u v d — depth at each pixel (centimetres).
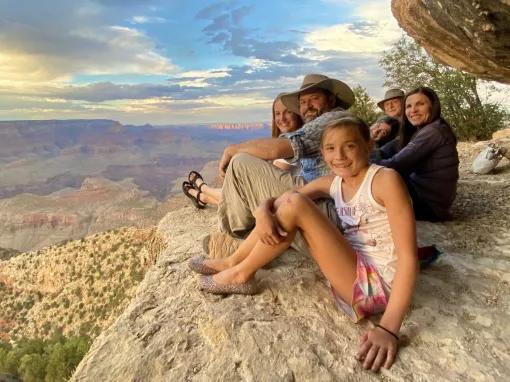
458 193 269
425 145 192
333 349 116
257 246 129
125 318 137
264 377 109
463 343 119
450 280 153
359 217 125
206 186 249
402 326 125
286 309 131
